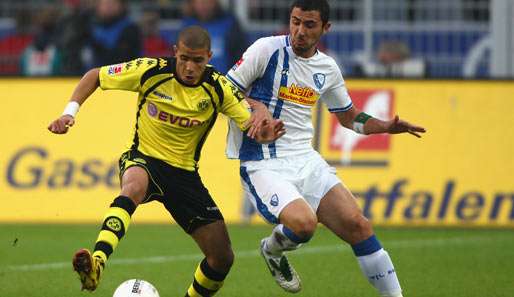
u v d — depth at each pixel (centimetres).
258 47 2569
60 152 4434
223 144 4416
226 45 5103
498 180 4406
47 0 5769
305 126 2630
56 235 4091
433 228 4362
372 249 2520
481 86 4497
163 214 4412
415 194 4397
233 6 5500
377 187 4403
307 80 2595
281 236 2673
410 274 3338
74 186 4403
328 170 2609
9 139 4466
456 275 3325
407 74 5262
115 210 2392
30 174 4431
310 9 2503
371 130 2702
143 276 3278
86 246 3834
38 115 4475
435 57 5700
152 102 2492
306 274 3328
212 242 2539
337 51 5650
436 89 4506
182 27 5191
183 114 2484
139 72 2481
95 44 5291
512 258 3650
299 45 2531
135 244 3888
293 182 2570
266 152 2592
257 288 3097
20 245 3850
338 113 2741
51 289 3042
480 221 4372
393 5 5688
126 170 2486
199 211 2525
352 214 2522
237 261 3547
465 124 4466
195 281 2609
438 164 4425
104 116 4441
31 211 4400
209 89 2483
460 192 4394
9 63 5738
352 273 3347
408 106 4491
